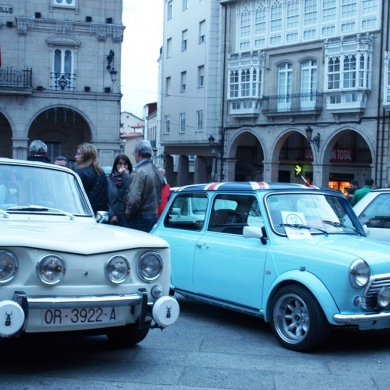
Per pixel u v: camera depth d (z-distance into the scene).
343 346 7.04
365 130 31.75
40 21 32.03
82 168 9.18
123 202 9.55
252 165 43.53
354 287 6.34
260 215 7.38
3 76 31.66
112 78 33.19
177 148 46.72
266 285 7.03
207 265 7.86
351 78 31.83
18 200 6.34
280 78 36.59
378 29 30.97
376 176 31.27
